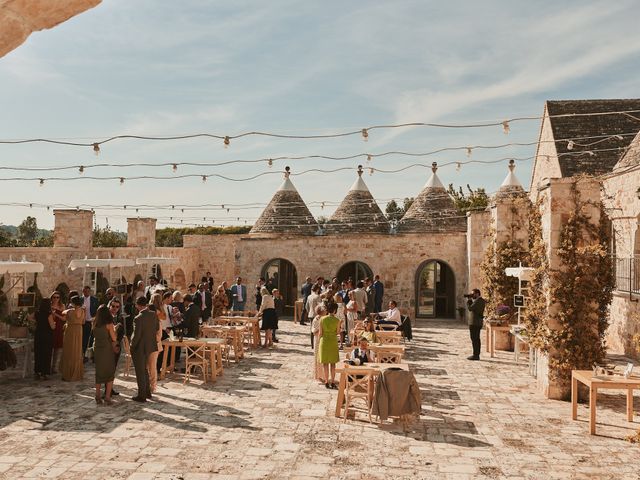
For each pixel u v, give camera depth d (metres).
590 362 9.32
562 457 6.64
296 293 23.91
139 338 9.05
